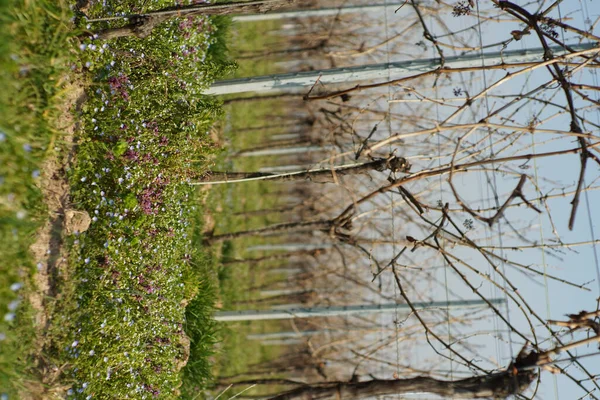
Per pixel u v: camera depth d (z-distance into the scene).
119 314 4.74
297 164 9.78
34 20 3.30
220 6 3.91
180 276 6.21
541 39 3.91
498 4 4.28
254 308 9.62
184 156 5.80
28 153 3.30
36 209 3.72
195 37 6.24
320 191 9.80
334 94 4.43
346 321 9.16
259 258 9.39
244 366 9.45
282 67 9.62
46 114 3.49
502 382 3.48
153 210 5.32
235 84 6.11
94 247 4.60
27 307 3.62
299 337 9.71
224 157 9.02
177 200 5.89
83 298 4.45
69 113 4.23
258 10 3.95
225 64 7.04
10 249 3.27
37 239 3.89
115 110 4.77
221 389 8.50
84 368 4.34
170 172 5.62
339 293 9.47
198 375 7.02
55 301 4.06
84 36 4.07
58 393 3.93
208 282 7.60
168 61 5.54
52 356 4.02
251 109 9.69
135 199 4.93
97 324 4.45
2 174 3.10
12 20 3.04
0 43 2.97
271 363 9.55
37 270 3.71
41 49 3.40
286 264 10.28
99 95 4.58
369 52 8.78
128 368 4.88
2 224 3.14
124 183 4.91
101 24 4.57
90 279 4.49
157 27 5.41
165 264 5.59
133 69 5.20
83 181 4.45
